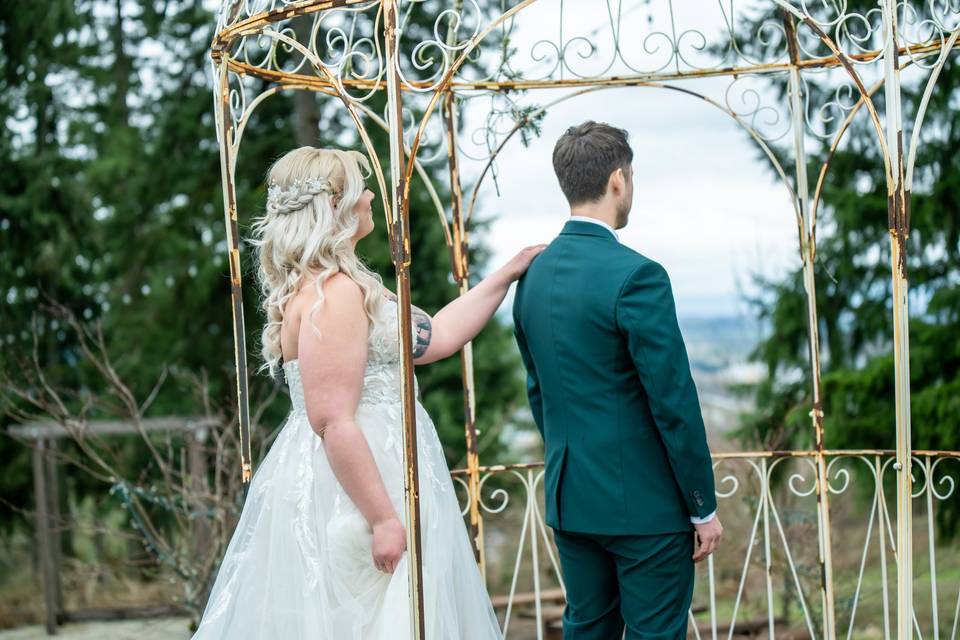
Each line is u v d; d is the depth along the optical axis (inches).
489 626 94.7
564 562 96.9
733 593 239.1
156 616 253.6
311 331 86.4
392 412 91.2
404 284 82.7
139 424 197.8
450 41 130.7
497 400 346.0
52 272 335.3
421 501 91.1
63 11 326.0
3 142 323.0
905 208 92.1
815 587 202.5
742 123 137.6
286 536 89.7
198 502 184.9
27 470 339.3
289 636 87.8
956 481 231.6
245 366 110.7
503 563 313.3
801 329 263.9
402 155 82.7
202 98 315.6
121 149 337.7
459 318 97.6
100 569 261.6
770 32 245.8
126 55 362.9
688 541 90.7
